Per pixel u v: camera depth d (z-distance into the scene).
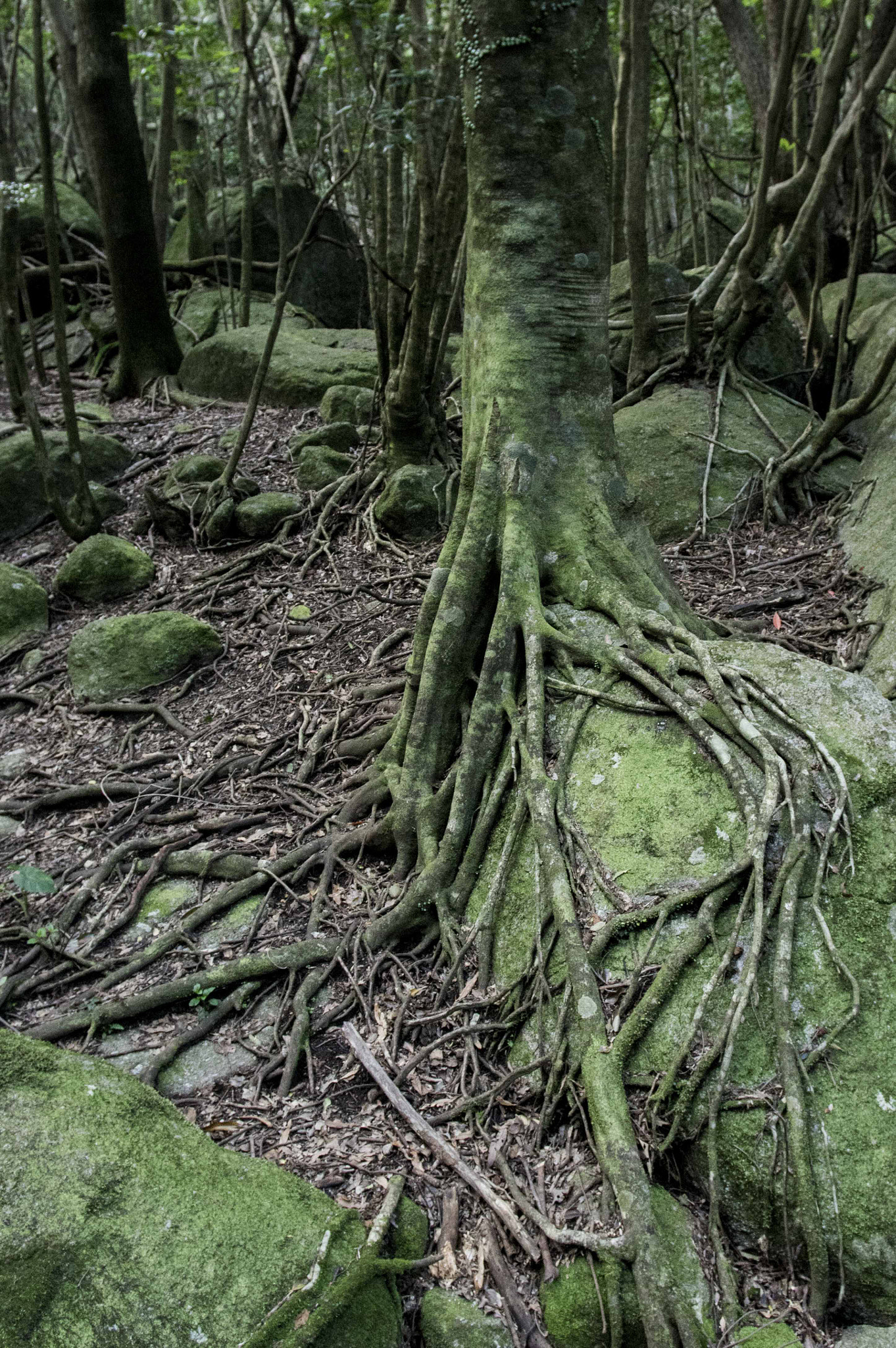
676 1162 2.79
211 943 3.93
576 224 3.92
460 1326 2.52
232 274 12.23
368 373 8.81
